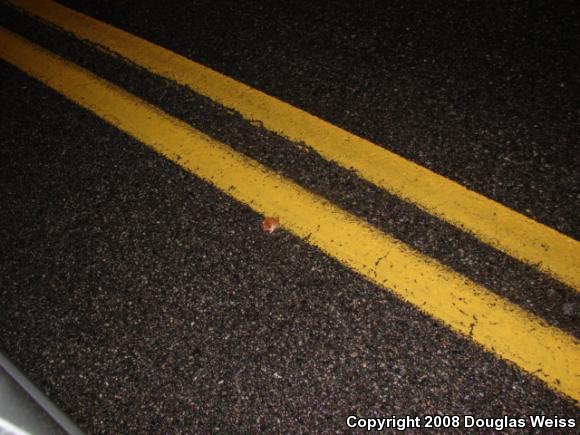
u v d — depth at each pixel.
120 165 2.10
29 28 2.73
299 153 1.97
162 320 1.71
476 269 1.62
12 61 2.59
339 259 1.71
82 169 2.12
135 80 2.36
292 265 1.73
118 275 1.83
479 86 2.04
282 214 1.84
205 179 1.98
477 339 1.51
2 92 2.47
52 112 2.34
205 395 1.57
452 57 2.14
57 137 2.25
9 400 1.33
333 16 2.38
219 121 2.13
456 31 2.21
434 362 1.50
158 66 2.38
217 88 2.24
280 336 1.62
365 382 1.51
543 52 2.08
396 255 1.68
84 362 1.69
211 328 1.67
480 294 1.58
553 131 1.87
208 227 1.86
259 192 1.91
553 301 1.53
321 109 2.09
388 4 2.37
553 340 1.48
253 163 1.98
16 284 1.89
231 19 2.48
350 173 1.89
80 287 1.83
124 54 2.47
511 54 2.10
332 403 1.50
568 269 1.58
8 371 1.48
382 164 1.89
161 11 2.60
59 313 1.79
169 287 1.77
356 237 1.74
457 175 1.83
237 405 1.54
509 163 1.82
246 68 2.28
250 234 1.82
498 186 1.78
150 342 1.68
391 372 1.51
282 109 2.12
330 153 1.95
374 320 1.59
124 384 1.63
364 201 1.82
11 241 2.00
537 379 1.44
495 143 1.88
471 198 1.76
